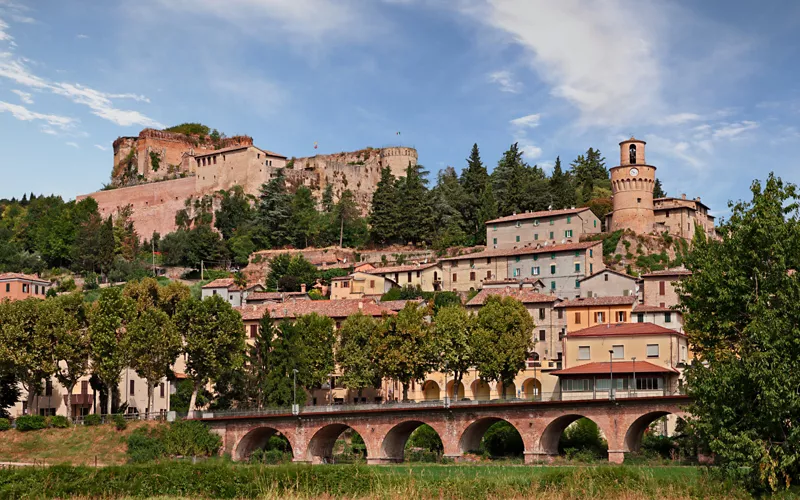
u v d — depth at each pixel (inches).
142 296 5014.8
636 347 4630.9
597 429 4576.8
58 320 4744.1
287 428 4461.1
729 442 2512.3
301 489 3211.1
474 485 3105.3
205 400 5280.5
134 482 3262.8
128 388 5329.7
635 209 7258.9
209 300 4899.1
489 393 5403.5
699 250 2962.6
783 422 2481.5
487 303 5177.2
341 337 5216.5
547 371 4756.4
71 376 4778.5
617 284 5935.0
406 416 4247.0
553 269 6628.9
